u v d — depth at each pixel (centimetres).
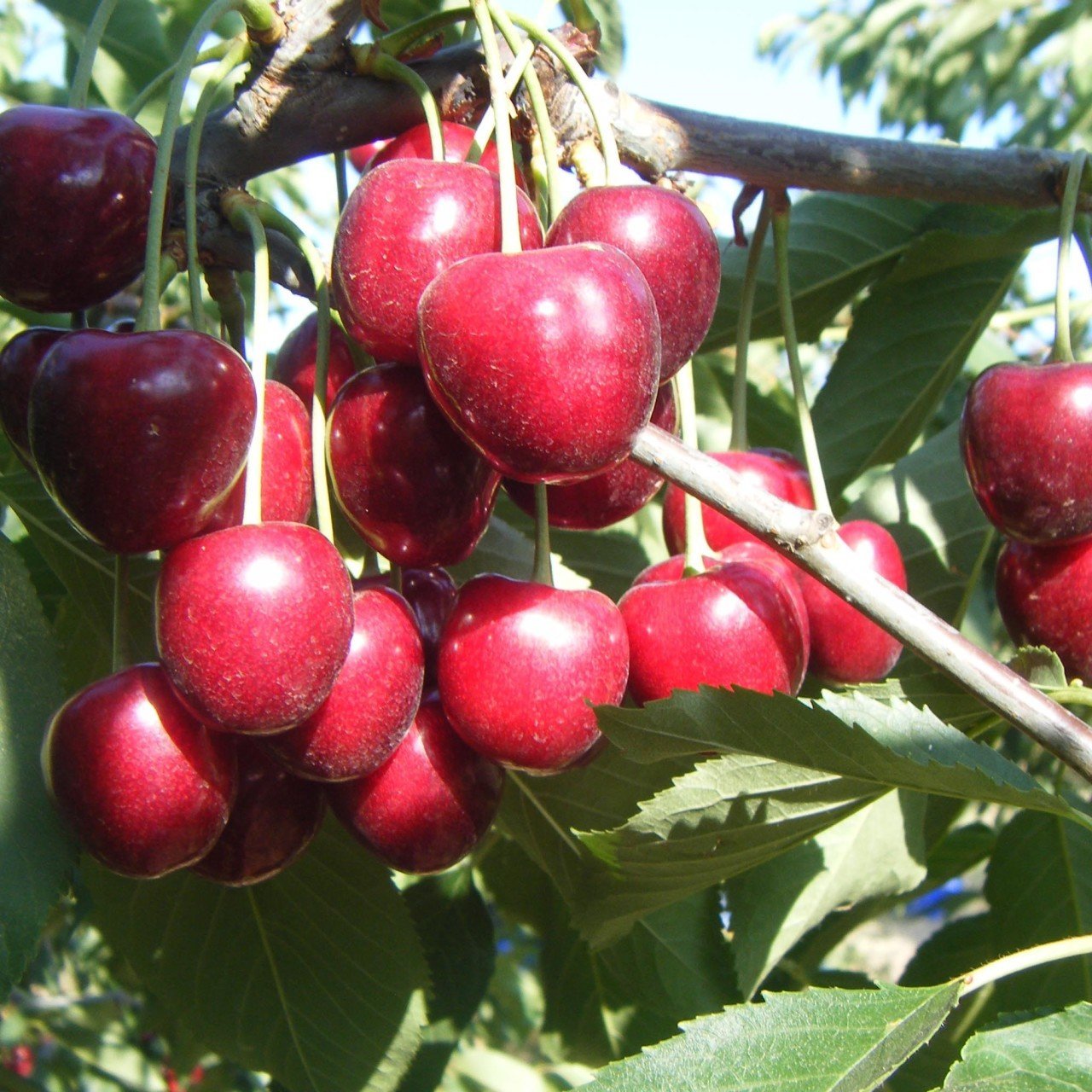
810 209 35
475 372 22
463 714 24
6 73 42
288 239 26
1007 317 41
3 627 24
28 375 25
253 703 22
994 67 80
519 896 35
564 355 21
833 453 35
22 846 23
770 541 23
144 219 25
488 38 24
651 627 25
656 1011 32
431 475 24
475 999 34
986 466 27
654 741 24
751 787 24
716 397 40
